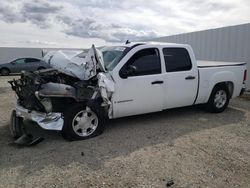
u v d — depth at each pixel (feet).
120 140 14.98
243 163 12.19
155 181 10.51
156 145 14.26
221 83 21.13
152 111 17.75
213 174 11.13
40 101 14.14
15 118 16.44
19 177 10.77
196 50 37.17
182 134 16.08
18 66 62.23
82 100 14.85
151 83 17.03
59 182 10.41
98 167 11.68
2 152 13.23
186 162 12.21
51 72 17.11
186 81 18.72
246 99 26.96
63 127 14.56
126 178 10.73
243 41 29.43
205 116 20.21
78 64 15.29
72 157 12.70
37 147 13.91
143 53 16.89
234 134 16.17
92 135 15.39
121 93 16.01
